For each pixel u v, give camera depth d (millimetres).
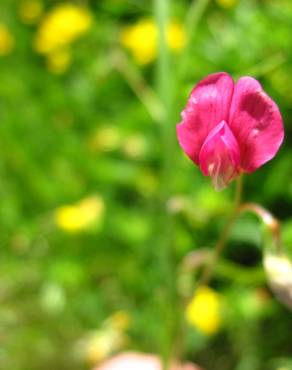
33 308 287
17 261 299
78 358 271
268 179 258
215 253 152
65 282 282
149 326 261
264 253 136
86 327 279
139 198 296
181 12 307
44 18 392
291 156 261
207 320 240
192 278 250
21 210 310
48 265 292
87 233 289
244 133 113
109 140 300
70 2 385
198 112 114
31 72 355
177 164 259
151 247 277
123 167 293
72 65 350
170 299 181
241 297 252
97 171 300
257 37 272
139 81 292
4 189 313
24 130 326
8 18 393
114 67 310
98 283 285
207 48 278
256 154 112
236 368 259
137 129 295
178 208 184
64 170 311
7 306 289
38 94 348
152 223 279
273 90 260
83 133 326
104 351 260
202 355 265
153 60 309
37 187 310
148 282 273
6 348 279
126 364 228
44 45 338
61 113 331
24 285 292
